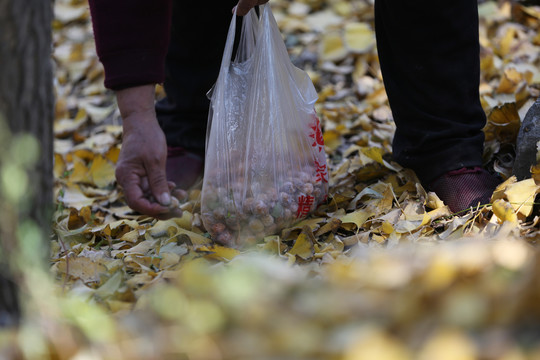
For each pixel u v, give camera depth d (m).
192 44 2.90
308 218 2.69
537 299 1.56
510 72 3.56
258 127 2.51
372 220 2.54
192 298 1.77
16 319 1.63
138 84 2.37
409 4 2.53
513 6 4.55
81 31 5.33
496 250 1.92
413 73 2.66
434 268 1.77
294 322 1.64
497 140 3.00
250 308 1.68
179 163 3.05
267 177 2.50
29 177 1.68
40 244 1.73
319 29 4.91
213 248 2.36
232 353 1.53
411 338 1.54
